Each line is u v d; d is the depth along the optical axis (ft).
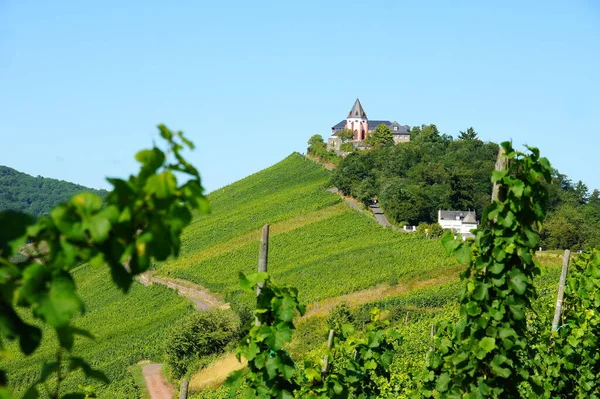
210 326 195.31
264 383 36.09
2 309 12.35
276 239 389.60
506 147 32.01
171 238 13.53
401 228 383.86
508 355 34.65
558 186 450.30
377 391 55.42
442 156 495.41
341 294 260.62
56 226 12.69
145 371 205.46
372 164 471.62
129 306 307.37
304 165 561.43
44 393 183.11
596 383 51.65
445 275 266.36
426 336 135.33
